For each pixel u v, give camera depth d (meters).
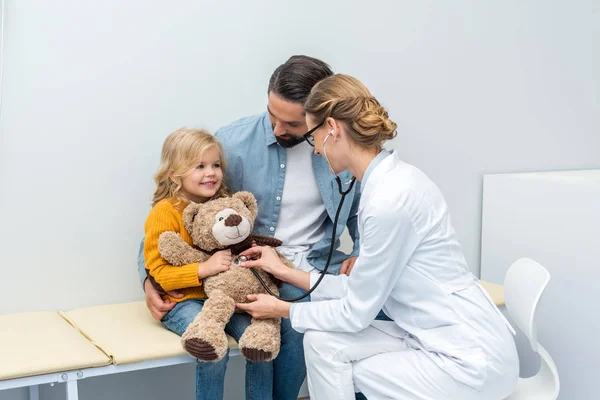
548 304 2.29
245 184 1.95
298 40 2.22
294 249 1.96
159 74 2.06
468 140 2.52
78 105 1.98
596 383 2.16
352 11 2.28
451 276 1.57
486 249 2.54
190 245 1.82
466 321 1.53
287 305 1.66
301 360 1.83
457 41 2.45
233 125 1.99
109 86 2.00
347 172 1.96
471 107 2.51
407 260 1.55
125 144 2.04
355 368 1.61
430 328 1.57
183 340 1.62
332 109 1.56
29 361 1.55
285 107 1.71
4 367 1.52
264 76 2.20
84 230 2.03
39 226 1.97
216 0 2.10
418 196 1.54
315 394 1.64
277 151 1.94
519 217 2.39
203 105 2.13
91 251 2.04
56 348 1.65
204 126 2.13
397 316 1.62
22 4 1.88
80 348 1.65
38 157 1.95
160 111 2.07
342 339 1.60
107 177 2.03
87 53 1.97
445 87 2.46
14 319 1.90
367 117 1.54
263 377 1.78
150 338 1.73
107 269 2.07
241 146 1.94
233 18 2.13
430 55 2.42
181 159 1.81
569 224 2.21
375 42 2.33
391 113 2.38
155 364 1.66
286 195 1.95
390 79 2.37
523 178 2.37
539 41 2.59
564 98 2.67
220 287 1.73
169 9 2.05
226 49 2.13
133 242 2.09
